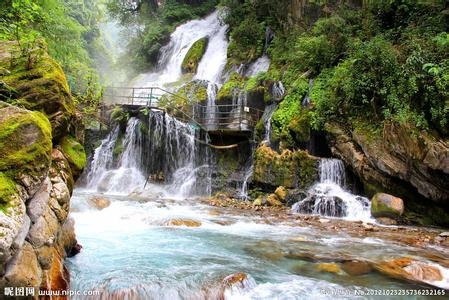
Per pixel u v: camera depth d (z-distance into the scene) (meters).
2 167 2.59
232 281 4.26
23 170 2.70
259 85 16.48
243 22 21.14
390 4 12.80
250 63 20.12
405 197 10.51
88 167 16.19
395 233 8.18
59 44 10.18
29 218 2.82
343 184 11.54
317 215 10.47
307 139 12.69
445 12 11.22
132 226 7.54
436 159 9.21
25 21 5.86
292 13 18.28
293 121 13.03
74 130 4.54
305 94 13.85
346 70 11.66
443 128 9.54
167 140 15.89
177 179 15.32
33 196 2.97
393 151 10.12
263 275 4.80
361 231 8.20
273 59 17.86
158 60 27.84
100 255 5.25
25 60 4.11
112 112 16.88
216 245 6.34
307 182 12.01
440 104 9.45
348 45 12.91
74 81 9.62
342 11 14.71
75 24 11.84
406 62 10.01
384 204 9.79
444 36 10.17
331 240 7.07
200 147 15.53
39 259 2.89
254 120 15.75
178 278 4.37
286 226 8.47
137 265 4.88
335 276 4.88
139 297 3.85
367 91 11.06
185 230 7.47
